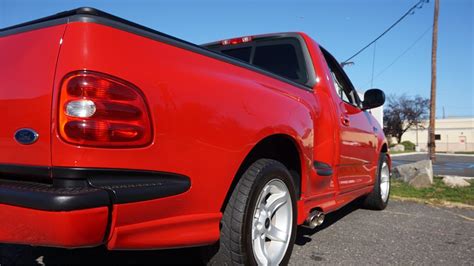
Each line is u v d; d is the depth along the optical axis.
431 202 6.95
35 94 2.06
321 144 3.93
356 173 4.90
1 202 2.00
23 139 2.08
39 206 1.87
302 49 4.36
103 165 1.99
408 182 9.27
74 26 2.03
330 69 4.71
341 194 4.46
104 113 1.99
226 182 2.55
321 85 4.18
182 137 2.28
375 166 5.75
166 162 2.21
